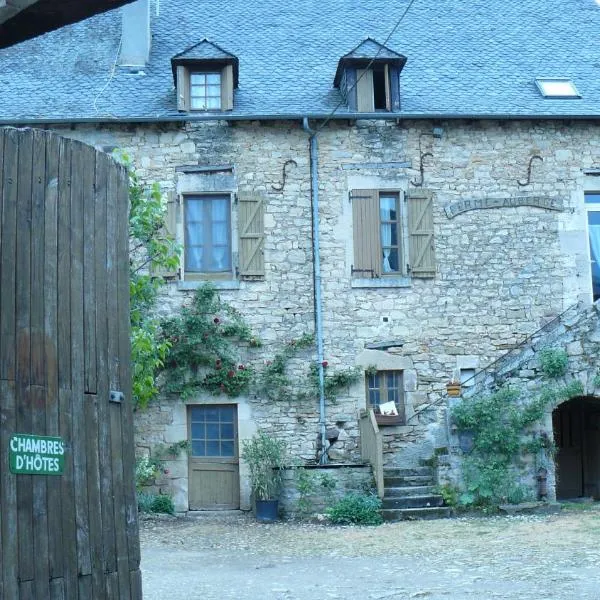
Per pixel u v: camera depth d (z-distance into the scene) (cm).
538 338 1426
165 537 1134
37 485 363
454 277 1436
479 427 1260
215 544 1077
